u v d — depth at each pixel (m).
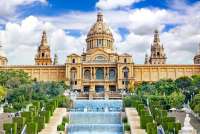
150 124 80.19
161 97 130.00
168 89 158.12
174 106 126.25
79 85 198.75
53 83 167.00
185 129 69.44
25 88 140.38
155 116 98.75
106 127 95.69
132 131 86.62
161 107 114.19
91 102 143.75
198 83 162.62
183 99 131.50
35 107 106.75
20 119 83.69
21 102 126.31
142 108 106.12
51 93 156.12
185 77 177.38
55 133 87.62
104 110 126.62
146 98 131.00
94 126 95.69
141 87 171.75
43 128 88.81
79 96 169.88
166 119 86.06
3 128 81.12
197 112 105.56
